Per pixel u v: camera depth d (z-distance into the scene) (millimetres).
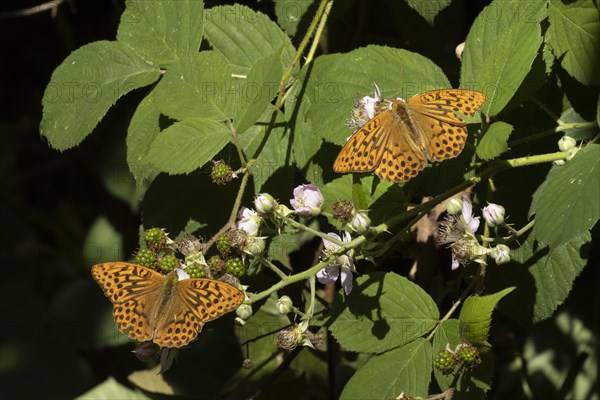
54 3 1227
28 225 1421
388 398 986
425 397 992
